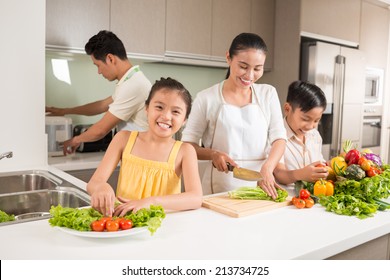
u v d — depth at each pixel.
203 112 1.74
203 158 1.68
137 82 2.25
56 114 2.72
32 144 2.06
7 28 1.93
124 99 2.25
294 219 1.20
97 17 2.59
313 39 3.59
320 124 3.60
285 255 0.92
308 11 3.44
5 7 1.91
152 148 1.35
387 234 1.25
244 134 1.72
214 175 1.80
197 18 3.10
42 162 2.10
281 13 3.54
